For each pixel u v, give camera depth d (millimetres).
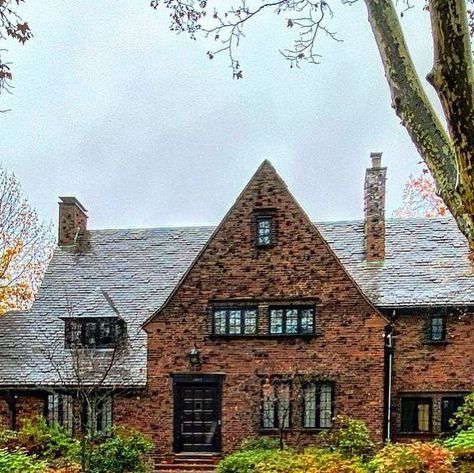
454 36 3975
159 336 21594
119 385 21281
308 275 21172
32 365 22125
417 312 21328
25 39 7418
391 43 4770
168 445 21109
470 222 4129
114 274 25078
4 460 15312
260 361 21031
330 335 20812
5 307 28828
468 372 20812
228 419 20953
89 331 23078
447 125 4121
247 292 21406
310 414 20703
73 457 17891
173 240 26234
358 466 15375
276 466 15953
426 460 14023
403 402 21156
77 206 26641
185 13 7387
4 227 29156
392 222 24828
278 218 21562
